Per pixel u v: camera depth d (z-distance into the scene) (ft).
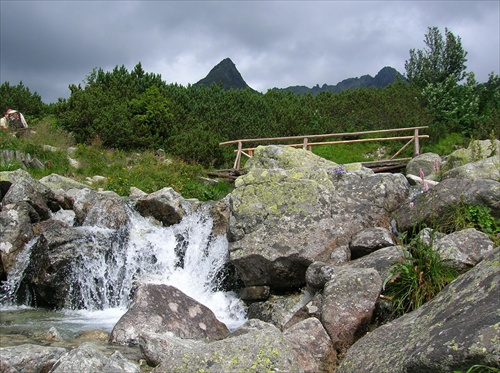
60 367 13.53
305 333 17.33
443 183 25.38
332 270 21.79
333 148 65.87
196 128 66.85
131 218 35.78
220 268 30.66
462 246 20.22
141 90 73.87
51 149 54.70
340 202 27.25
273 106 76.84
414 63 88.58
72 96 66.69
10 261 29.94
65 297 28.58
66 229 30.96
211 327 21.62
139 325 20.26
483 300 12.79
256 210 27.04
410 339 13.66
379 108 72.79
